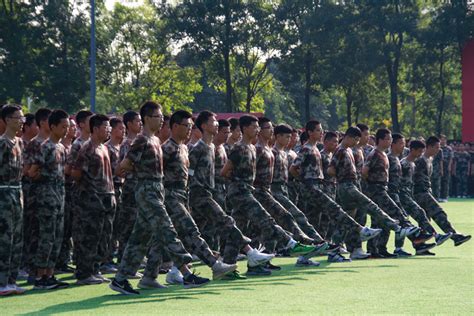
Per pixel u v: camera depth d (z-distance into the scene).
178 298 9.45
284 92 68.25
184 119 10.27
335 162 13.85
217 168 13.44
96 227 11.09
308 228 12.62
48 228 10.56
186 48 59.25
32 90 52.47
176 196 10.27
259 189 12.15
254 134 11.53
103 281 11.18
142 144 9.68
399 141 15.03
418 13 53.59
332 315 8.18
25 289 10.28
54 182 10.70
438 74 58.97
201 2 57.66
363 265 12.95
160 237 9.71
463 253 14.91
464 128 44.94
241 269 12.55
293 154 15.43
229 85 59.91
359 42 53.59
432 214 15.00
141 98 67.00
